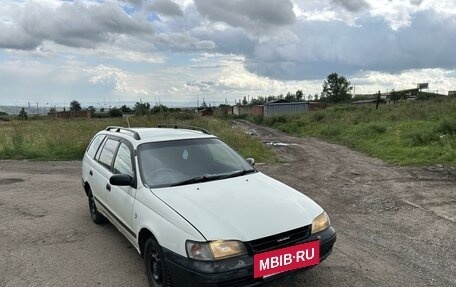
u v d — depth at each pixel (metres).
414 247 5.04
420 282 4.02
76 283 4.15
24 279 4.28
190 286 3.22
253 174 4.71
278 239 3.41
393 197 7.77
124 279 4.23
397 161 12.30
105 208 5.29
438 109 22.92
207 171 4.59
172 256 3.36
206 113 84.38
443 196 7.72
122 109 76.56
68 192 8.58
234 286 3.22
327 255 3.77
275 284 3.97
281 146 19.14
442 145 13.75
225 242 3.25
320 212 3.88
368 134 19.77
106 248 5.15
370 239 5.36
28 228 6.04
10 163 13.24
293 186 9.09
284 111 66.44
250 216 3.52
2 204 7.59
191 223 3.40
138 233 4.02
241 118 71.44
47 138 16.41
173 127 6.46
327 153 15.84
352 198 7.82
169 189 4.11
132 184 4.40
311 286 3.93
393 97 57.38
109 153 5.53
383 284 3.97
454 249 4.96
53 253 5.01
